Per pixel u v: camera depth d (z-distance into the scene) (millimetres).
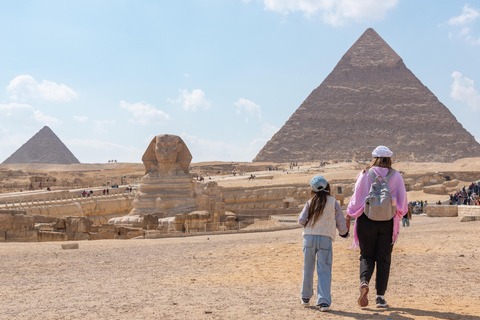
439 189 96500
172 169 54500
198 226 42594
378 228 10492
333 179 125250
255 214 57031
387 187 10391
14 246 25078
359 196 10703
